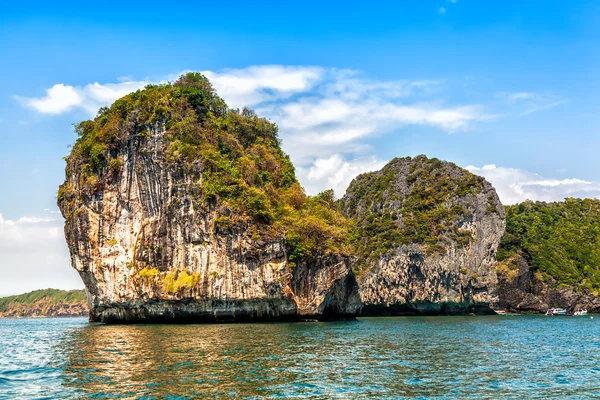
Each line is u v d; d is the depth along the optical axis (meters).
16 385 26.59
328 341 44.91
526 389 26.53
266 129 97.81
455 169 134.25
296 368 30.80
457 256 112.88
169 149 73.69
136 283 70.69
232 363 32.16
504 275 125.50
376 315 115.19
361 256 119.06
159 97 78.75
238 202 70.94
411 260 113.12
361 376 28.80
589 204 179.88
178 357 34.50
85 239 73.62
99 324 75.06
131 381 26.89
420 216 120.31
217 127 84.00
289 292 70.19
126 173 74.50
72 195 76.06
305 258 73.19
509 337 52.59
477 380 28.42
